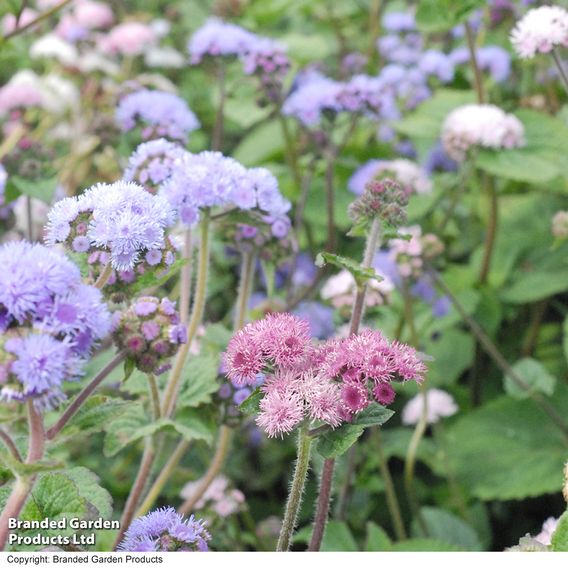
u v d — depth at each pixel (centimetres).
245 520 538
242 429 580
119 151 821
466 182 720
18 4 645
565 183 729
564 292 736
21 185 552
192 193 393
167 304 330
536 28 555
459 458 608
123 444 421
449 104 728
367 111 675
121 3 1059
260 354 310
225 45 668
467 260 770
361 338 312
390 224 390
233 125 911
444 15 675
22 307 255
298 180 726
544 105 777
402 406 657
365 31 1023
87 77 899
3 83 980
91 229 313
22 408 305
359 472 596
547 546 322
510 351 695
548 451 600
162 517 334
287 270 697
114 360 322
